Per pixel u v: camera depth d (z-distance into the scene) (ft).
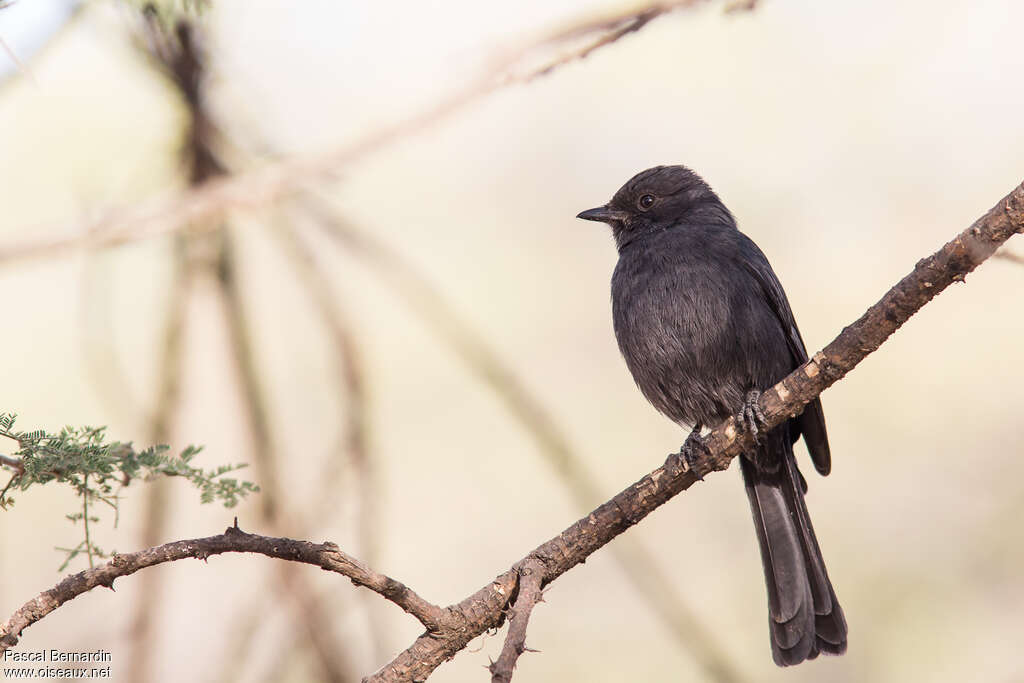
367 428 26.61
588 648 42.42
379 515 26.12
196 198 19.75
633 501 22.39
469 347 29.53
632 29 18.24
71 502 40.42
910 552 46.68
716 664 30.01
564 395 53.52
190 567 39.04
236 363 26.20
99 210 20.11
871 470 50.06
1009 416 50.24
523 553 49.14
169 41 24.02
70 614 30.76
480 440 50.19
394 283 28.55
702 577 46.91
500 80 17.97
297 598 25.03
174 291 26.17
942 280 21.40
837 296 52.54
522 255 55.98
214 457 29.84
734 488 49.08
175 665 36.96
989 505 47.32
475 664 43.29
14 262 19.26
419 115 18.39
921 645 44.11
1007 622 44.21
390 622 46.21
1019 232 20.44
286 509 25.68
